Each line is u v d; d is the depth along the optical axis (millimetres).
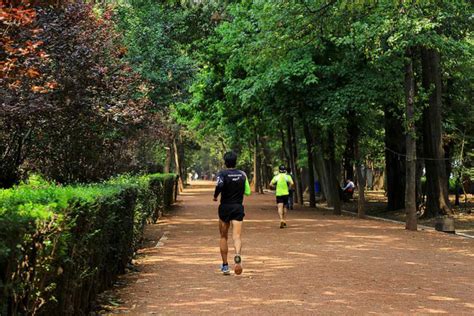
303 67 21000
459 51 20719
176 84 19594
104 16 13000
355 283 8375
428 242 13906
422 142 23750
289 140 32656
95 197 6316
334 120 21141
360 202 22281
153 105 14656
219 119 31703
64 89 10008
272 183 17672
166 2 20891
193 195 45344
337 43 18031
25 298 4137
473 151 26594
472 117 25000
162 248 12703
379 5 16219
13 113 8867
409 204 17203
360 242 13711
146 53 19062
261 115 29391
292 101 22500
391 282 8484
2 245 3371
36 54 7746
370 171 55719
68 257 5027
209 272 9430
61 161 12883
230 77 26516
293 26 15539
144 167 23250
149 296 7566
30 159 12742
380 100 21375
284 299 7277
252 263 10328
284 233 15820
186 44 23969
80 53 10125
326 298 7328
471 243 13805
